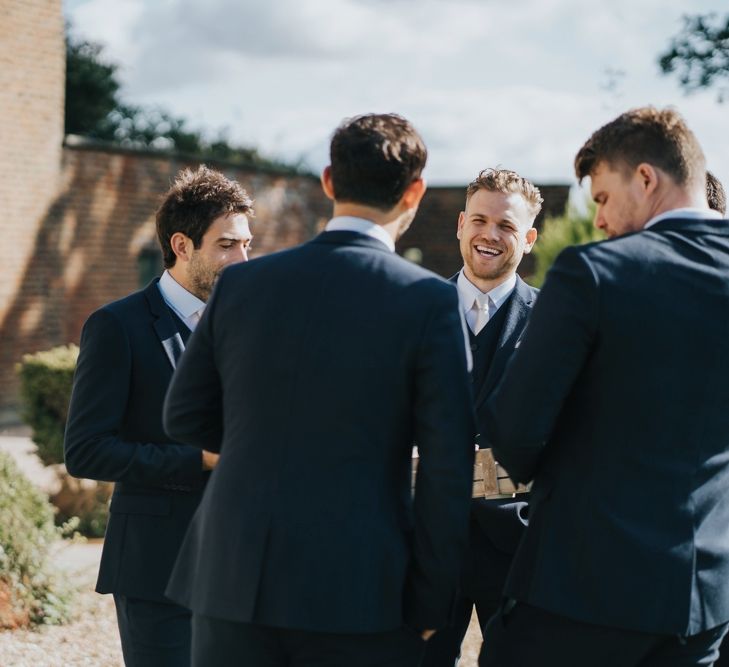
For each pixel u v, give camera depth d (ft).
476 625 17.71
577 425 7.68
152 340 9.74
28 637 16.52
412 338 7.32
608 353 7.42
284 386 7.34
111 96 85.51
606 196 8.02
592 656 7.62
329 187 8.02
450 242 68.44
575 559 7.57
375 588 7.23
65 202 46.88
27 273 45.32
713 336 7.47
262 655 7.42
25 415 25.89
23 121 44.75
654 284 7.45
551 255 33.04
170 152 51.65
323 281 7.48
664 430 7.47
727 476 7.83
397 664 7.54
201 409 8.02
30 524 17.63
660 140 7.80
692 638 7.74
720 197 11.02
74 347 27.09
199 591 7.50
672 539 7.47
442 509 7.31
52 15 45.83
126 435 9.75
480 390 11.03
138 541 9.63
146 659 9.62
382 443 7.35
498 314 11.26
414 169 7.78
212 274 9.89
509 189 11.21
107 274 49.08
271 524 7.20
